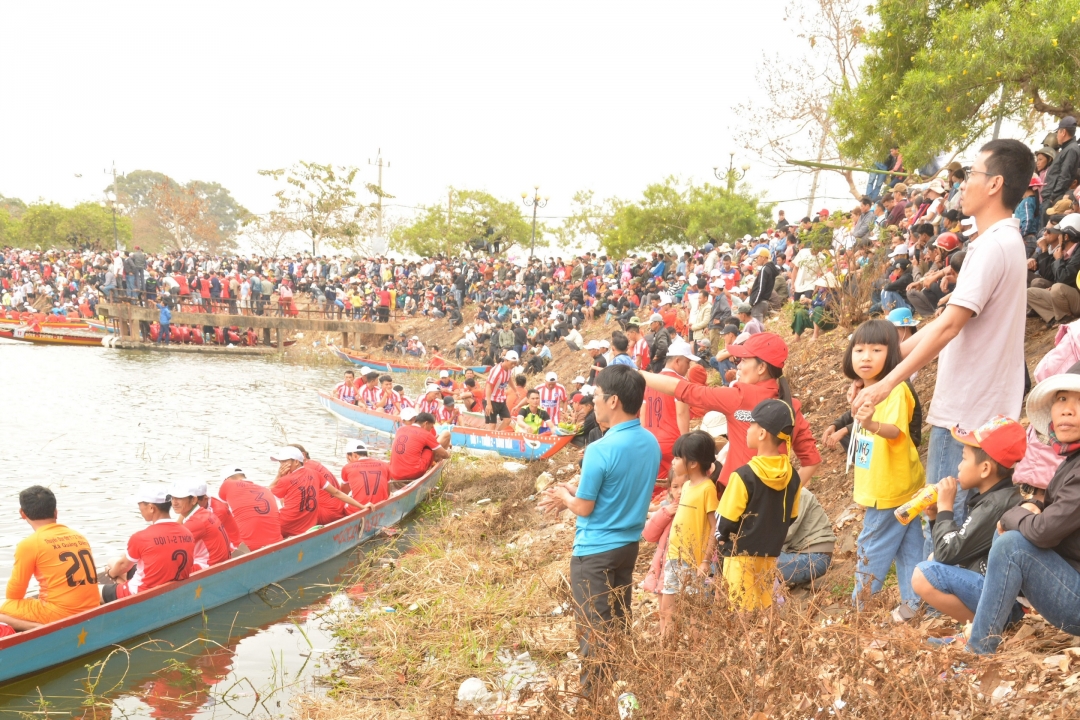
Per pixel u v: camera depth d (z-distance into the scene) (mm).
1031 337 8375
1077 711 3150
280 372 29328
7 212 79312
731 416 5160
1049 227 8195
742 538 4570
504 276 36844
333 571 9438
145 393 23031
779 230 20672
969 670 3527
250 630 7703
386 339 37344
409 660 6719
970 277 3811
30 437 16578
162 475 13703
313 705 6055
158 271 37844
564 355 26578
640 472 4758
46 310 42219
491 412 17016
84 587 6934
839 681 3471
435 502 12266
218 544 8344
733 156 32031
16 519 11086
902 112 11133
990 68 9922
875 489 4672
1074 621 3594
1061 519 3455
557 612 7215
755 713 3365
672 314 19266
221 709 6180
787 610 3918
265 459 15172
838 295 12266
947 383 4137
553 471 12586
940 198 11438
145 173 108625
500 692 5969
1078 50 9500
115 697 6387
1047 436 3709
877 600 4098
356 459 11172
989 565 3746
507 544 9781
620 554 4723
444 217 50125
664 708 3717
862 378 4723
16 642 6383
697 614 4168
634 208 38312
